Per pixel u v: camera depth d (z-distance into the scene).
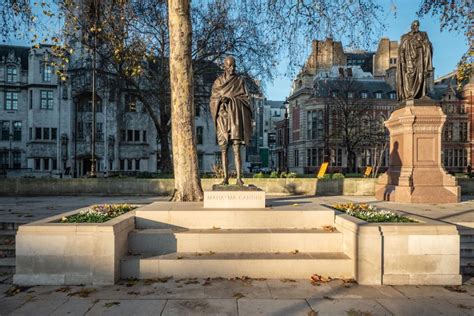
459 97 66.00
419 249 5.86
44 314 4.54
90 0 16.14
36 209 11.84
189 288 5.53
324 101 57.38
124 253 6.44
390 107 59.81
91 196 17.91
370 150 55.06
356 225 6.02
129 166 51.75
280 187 18.19
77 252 5.79
